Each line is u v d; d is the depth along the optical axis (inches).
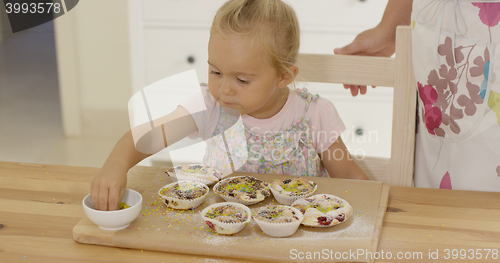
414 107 46.6
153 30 109.9
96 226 31.5
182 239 30.2
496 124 41.6
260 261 28.9
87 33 123.5
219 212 32.8
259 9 40.9
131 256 29.5
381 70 47.3
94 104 126.2
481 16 40.1
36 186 39.0
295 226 30.5
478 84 41.6
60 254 29.5
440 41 42.6
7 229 32.1
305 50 103.4
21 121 128.3
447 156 45.4
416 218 34.1
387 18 55.7
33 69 152.6
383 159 48.8
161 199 36.0
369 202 35.6
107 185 33.6
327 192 37.5
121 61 126.1
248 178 39.2
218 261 29.0
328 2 100.3
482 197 37.7
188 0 106.5
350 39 102.1
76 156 110.9
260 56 40.3
